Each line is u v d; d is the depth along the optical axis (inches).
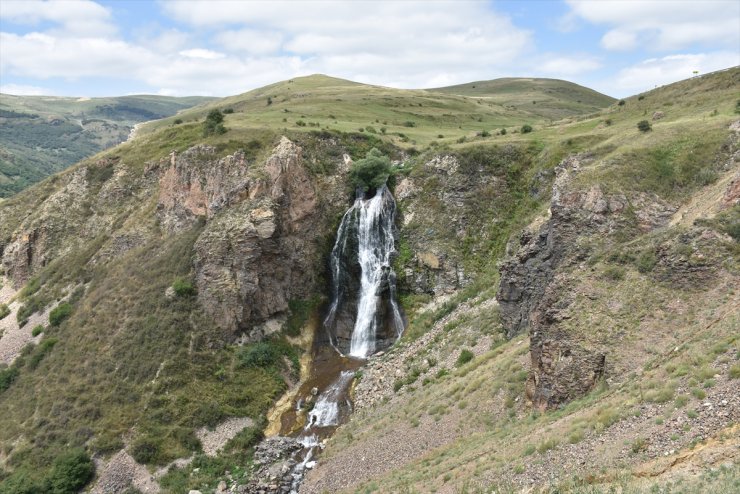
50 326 2426.2
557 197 1686.8
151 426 1827.0
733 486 583.2
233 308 2187.5
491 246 2472.9
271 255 2338.8
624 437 820.0
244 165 2591.0
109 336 2191.2
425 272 2471.7
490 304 2012.8
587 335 1141.7
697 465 682.2
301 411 1966.0
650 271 1226.0
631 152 1813.5
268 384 2062.0
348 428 1733.5
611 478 746.8
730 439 697.6
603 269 1291.8
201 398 1943.9
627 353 1070.4
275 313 2333.9
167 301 2220.7
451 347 1884.8
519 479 879.7
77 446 1802.4
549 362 1174.3
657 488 652.7
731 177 1542.8
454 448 1219.2
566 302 1239.5
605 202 1596.9
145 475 1694.1
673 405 821.2
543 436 970.1
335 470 1471.5
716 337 932.6
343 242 2662.4
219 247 2261.3
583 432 898.7
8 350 2426.2
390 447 1416.1
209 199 2556.6
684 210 1558.8
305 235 2546.8
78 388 2006.6
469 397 1412.4
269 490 1523.1
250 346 2177.7
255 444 1815.9
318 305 2477.9
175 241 2518.5
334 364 2267.5
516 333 1660.9
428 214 2652.6
